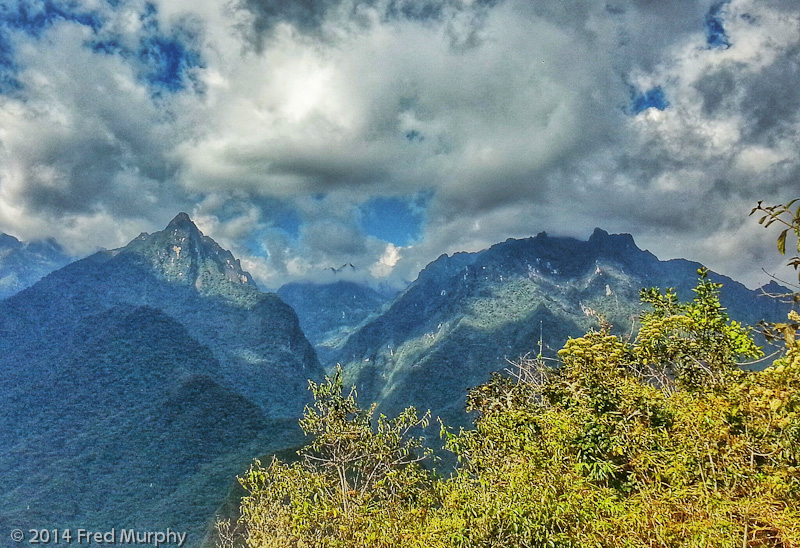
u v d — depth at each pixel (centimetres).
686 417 858
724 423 808
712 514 678
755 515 673
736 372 1029
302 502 1173
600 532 737
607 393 991
